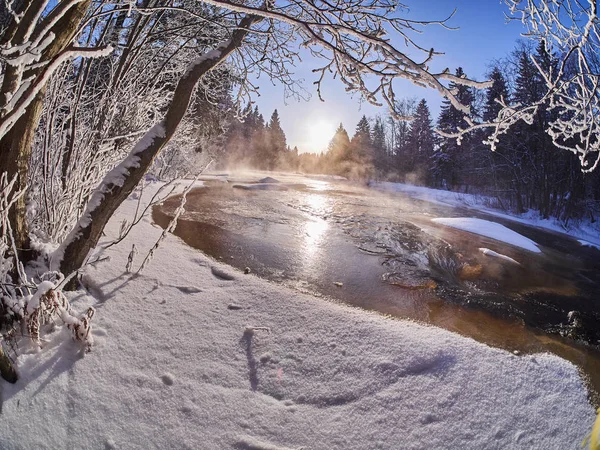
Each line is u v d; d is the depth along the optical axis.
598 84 2.56
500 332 4.89
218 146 23.75
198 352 3.29
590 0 2.27
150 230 6.92
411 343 3.69
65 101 4.33
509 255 9.92
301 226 9.95
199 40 6.91
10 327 2.88
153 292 4.16
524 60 17.47
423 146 42.47
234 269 5.57
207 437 2.50
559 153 19.50
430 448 2.58
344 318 4.09
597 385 3.72
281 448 2.48
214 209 10.74
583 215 19.91
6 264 2.86
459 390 3.13
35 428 2.29
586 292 7.44
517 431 2.80
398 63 2.08
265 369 3.21
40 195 4.11
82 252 3.54
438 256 8.63
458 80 1.96
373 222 12.07
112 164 5.69
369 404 2.92
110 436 2.38
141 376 2.88
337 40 2.33
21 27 1.84
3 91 2.04
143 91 6.18
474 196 26.03
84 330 2.94
